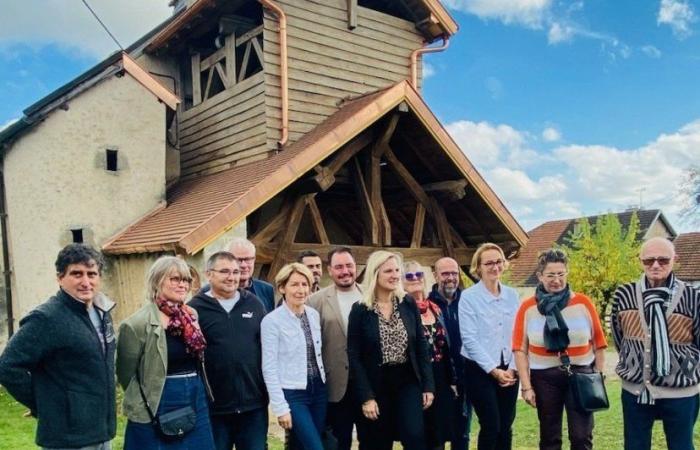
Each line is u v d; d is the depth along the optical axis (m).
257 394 4.39
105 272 10.55
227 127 11.58
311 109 11.26
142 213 11.16
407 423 4.54
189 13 11.30
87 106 10.78
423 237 12.66
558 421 4.75
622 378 4.55
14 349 3.36
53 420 3.40
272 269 9.13
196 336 3.96
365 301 4.62
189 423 3.82
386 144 10.06
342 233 13.77
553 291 4.81
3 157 10.31
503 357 5.13
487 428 5.02
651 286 4.45
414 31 13.11
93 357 3.50
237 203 8.18
